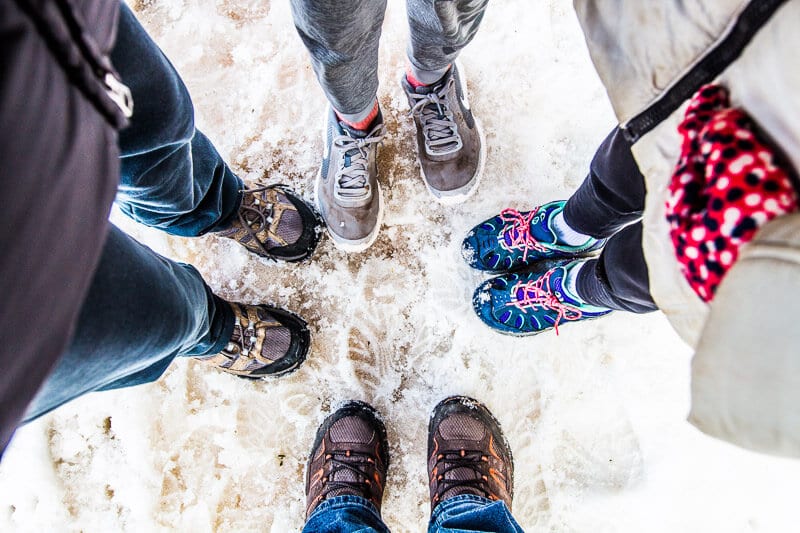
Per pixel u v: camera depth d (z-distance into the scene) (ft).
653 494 3.95
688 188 1.38
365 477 3.80
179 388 4.16
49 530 3.96
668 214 1.48
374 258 4.29
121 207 2.86
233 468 4.12
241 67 4.46
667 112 1.59
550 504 4.02
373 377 4.19
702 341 1.28
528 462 4.07
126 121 1.34
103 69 1.20
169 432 4.13
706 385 1.31
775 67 1.22
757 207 1.20
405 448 4.12
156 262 2.26
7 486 3.94
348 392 4.18
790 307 1.10
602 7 1.69
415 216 4.31
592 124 4.26
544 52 4.33
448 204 4.29
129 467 4.07
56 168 1.13
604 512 3.98
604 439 4.04
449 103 3.84
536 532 4.00
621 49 1.68
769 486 3.91
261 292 4.27
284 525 4.07
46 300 1.18
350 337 4.23
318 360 4.21
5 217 1.02
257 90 4.43
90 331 1.70
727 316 1.20
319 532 3.36
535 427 4.09
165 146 2.30
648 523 3.93
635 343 4.10
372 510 3.61
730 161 1.26
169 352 2.41
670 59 1.54
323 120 4.36
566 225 3.43
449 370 4.16
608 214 2.79
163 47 4.49
